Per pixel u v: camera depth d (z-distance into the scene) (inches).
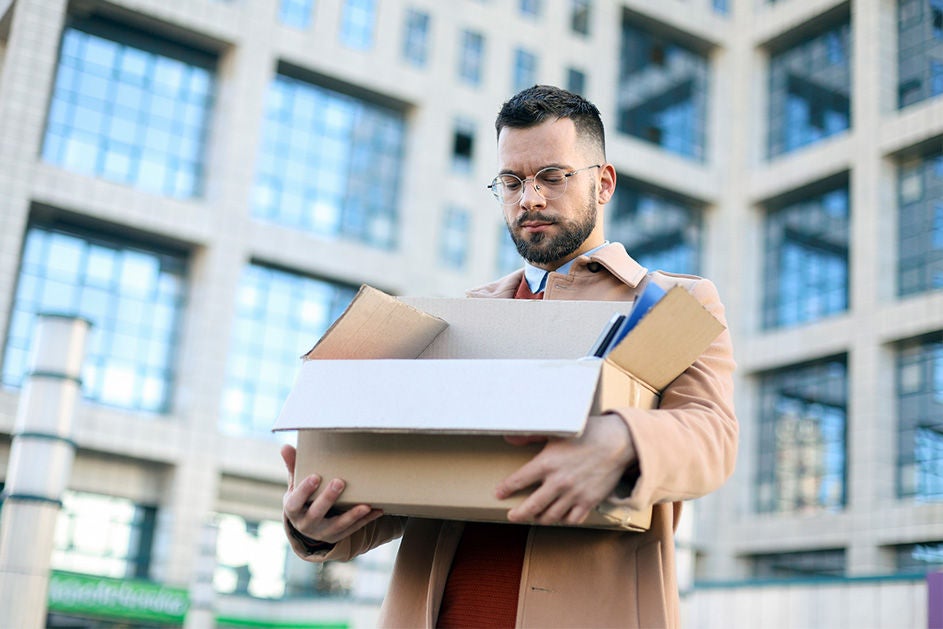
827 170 869.8
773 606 387.2
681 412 48.4
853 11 892.0
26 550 294.4
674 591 53.4
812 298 871.7
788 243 914.7
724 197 960.9
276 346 824.3
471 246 887.7
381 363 48.4
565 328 52.8
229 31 824.9
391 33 889.5
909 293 798.5
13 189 728.3
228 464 781.3
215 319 789.2
